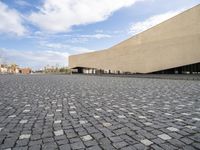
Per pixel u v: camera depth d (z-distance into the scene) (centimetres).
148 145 362
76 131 441
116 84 1723
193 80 2241
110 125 484
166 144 366
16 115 594
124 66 4294
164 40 3319
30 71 9294
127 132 431
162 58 3356
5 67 7969
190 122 505
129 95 1008
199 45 2806
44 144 373
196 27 2842
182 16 3027
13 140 395
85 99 885
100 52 5172
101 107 705
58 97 947
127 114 596
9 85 1622
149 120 526
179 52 3073
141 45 3803
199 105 731
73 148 353
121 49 4381
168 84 1684
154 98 906
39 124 498
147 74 3672
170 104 756
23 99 892
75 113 614
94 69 5528
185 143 370
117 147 354
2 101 841
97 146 360
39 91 1194
